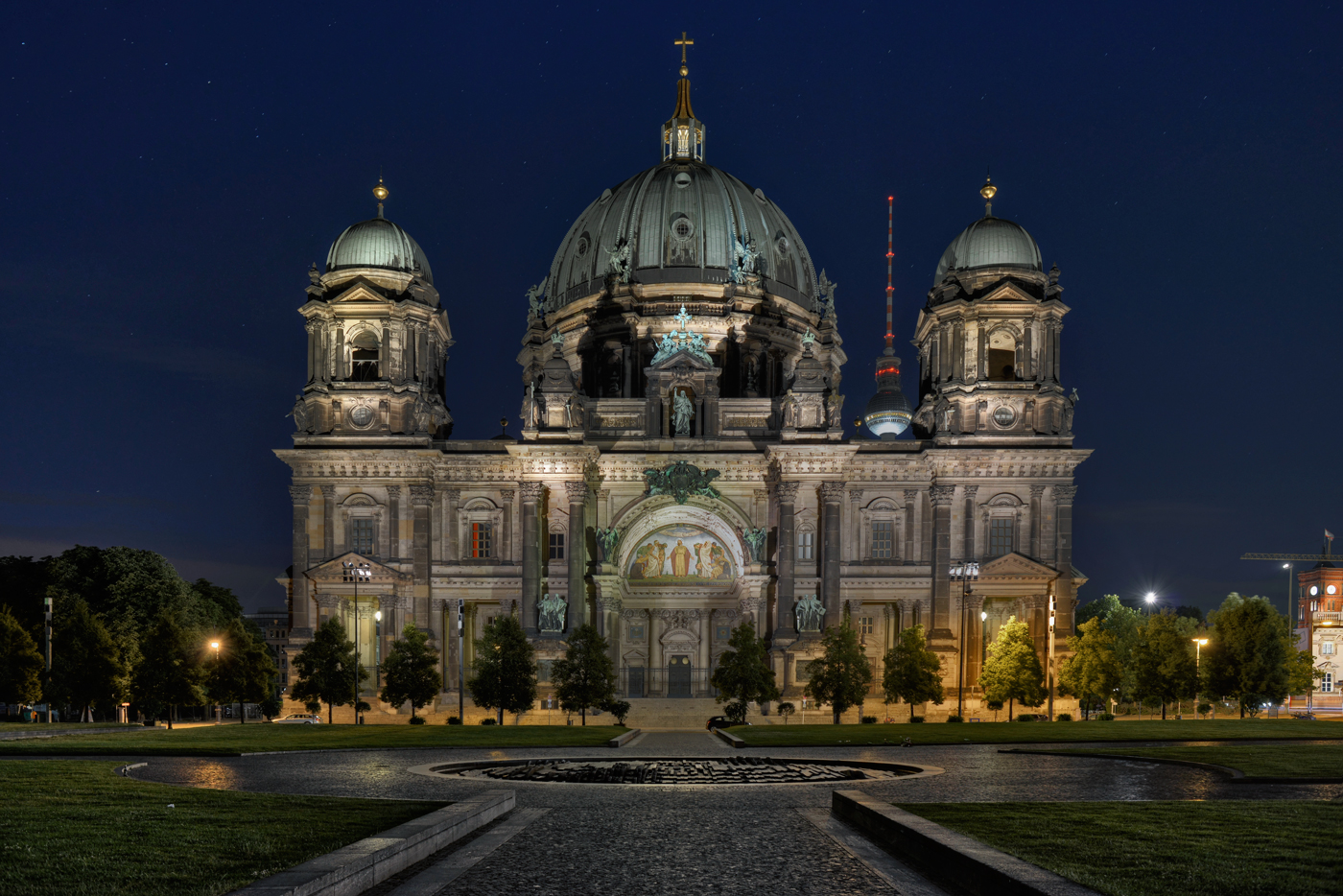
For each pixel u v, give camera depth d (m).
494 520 101.25
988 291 100.25
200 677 80.00
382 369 102.25
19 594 95.12
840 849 19.30
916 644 87.50
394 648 89.06
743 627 86.00
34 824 19.66
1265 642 87.25
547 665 95.38
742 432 103.62
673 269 118.00
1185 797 27.91
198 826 19.58
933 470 98.81
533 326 123.69
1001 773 35.72
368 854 15.60
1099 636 90.88
